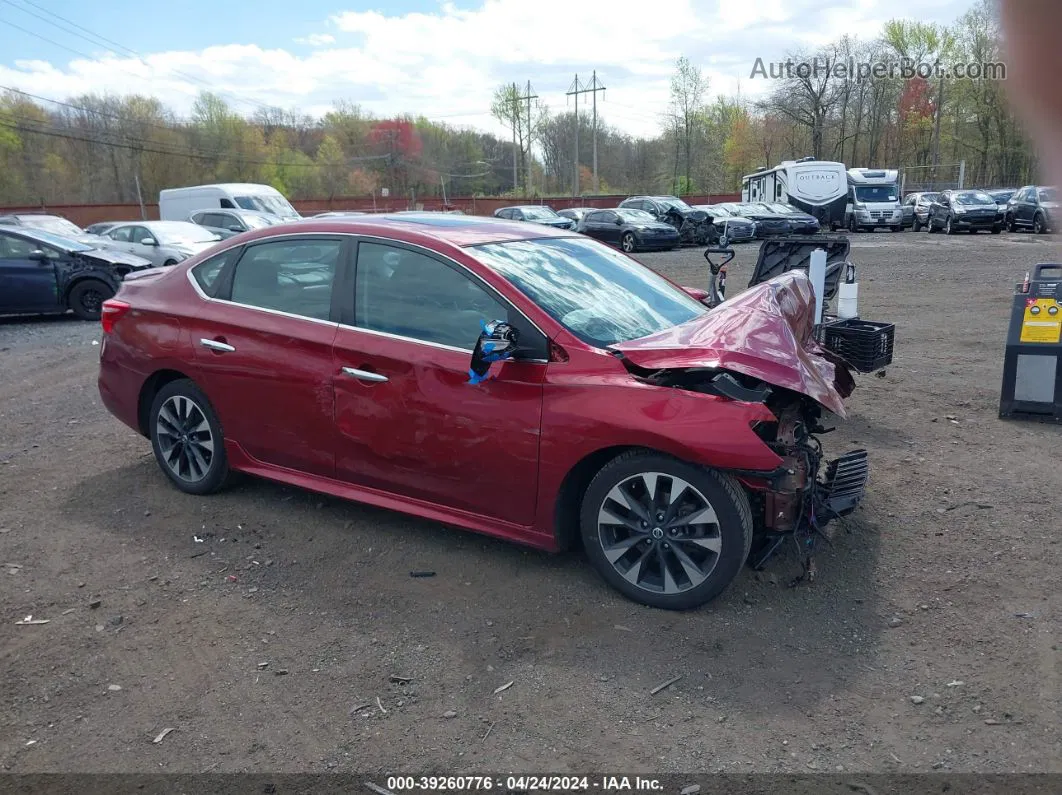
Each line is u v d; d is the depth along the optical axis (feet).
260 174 228.84
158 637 11.66
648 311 14.32
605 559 12.41
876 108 181.57
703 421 11.27
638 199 107.76
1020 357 20.67
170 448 16.76
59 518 15.75
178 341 16.10
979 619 11.76
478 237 14.53
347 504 16.15
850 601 12.32
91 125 199.72
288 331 14.76
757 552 13.00
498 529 13.25
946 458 18.31
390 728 9.70
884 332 21.43
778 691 10.21
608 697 10.16
